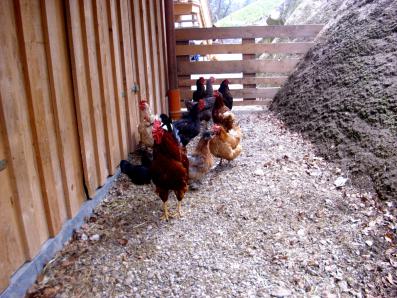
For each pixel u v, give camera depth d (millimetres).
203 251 1517
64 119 1555
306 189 2002
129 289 1296
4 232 1157
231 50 3912
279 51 3930
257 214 1793
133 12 2518
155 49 3154
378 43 2883
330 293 1270
